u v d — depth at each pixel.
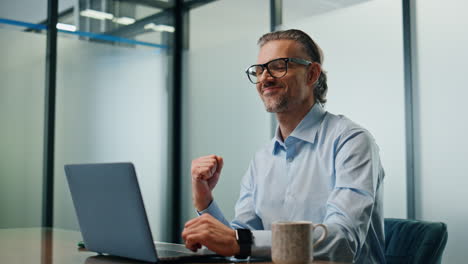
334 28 3.48
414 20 3.08
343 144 1.50
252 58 4.11
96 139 4.29
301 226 0.95
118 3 4.47
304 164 1.61
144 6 4.63
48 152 3.99
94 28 4.32
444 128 2.94
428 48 3.02
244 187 1.78
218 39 4.43
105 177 1.12
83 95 4.23
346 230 1.23
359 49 3.33
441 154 2.95
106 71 4.37
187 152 4.66
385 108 3.19
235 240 1.11
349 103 3.37
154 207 4.61
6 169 3.84
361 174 1.38
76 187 1.25
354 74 3.35
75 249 1.40
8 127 3.86
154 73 4.66
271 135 3.90
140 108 4.56
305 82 1.59
